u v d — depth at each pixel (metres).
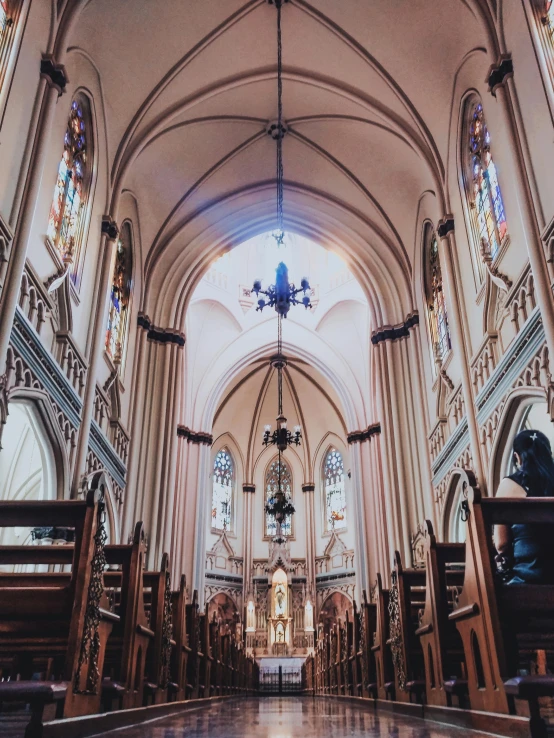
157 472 16.55
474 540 4.43
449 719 5.10
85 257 12.71
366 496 25.52
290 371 33.56
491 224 12.16
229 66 14.73
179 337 18.08
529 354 9.97
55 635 4.55
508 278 11.09
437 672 5.69
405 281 18.05
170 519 16.58
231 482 35.19
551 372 9.20
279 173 15.73
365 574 24.06
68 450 11.27
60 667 6.55
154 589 7.13
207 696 11.05
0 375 8.41
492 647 4.07
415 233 17.36
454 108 13.55
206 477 27.06
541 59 9.64
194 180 17.47
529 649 5.10
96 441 12.91
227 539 33.59
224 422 35.03
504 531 4.89
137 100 14.17
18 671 6.06
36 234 10.12
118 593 10.31
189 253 18.64
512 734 3.57
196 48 13.85
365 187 17.81
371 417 26.28
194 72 14.44
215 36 13.77
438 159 14.66
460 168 13.69
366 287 18.86
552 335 9.09
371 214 18.33
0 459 19.23
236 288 29.67
